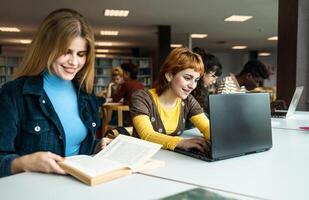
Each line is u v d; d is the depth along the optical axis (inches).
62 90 53.7
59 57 48.3
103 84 405.7
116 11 247.3
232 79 98.8
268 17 268.2
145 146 46.3
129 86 170.2
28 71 50.6
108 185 36.3
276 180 39.0
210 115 47.3
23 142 49.0
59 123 50.9
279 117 103.3
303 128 78.5
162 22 294.0
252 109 53.0
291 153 53.2
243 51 566.9
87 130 55.8
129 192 34.2
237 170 43.1
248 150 51.5
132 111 66.2
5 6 230.5
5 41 423.5
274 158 49.8
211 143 46.9
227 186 36.7
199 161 47.3
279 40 175.8
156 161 44.3
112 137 57.4
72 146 53.5
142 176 39.7
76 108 55.3
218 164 45.8
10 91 47.9
